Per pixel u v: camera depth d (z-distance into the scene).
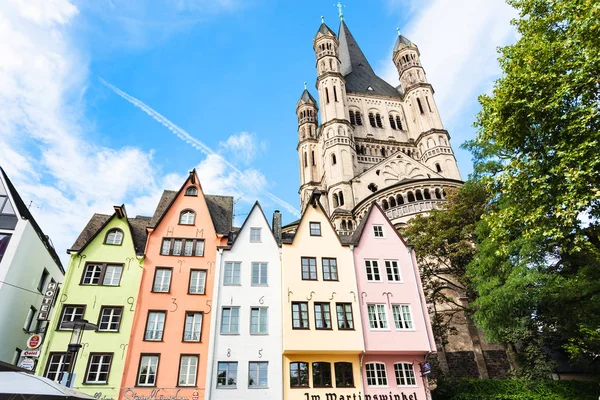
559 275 21.34
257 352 23.27
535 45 16.94
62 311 23.48
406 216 43.66
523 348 27.22
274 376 22.64
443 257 34.88
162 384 22.03
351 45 92.50
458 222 33.47
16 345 26.67
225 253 26.62
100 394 21.31
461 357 32.12
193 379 22.55
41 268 30.42
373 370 23.64
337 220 50.56
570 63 15.50
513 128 17.41
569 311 20.69
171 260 26.34
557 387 24.39
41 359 21.80
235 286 25.39
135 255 26.14
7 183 28.08
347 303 25.09
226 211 32.19
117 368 22.17
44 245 30.58
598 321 20.62
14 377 11.95
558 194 15.84
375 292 25.80
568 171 14.86
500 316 22.81
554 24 17.83
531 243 20.33
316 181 70.25
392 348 23.77
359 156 63.69
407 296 25.92
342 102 67.31
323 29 77.69
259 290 25.42
